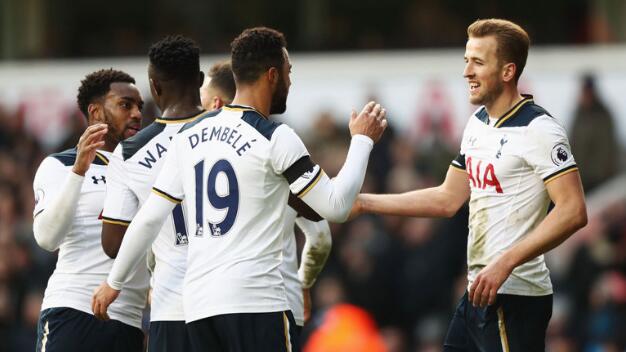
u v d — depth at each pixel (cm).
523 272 1345
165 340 1327
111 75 1474
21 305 3036
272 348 1240
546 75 3403
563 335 2800
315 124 3472
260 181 1247
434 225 2923
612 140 3278
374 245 2928
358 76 3534
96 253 1438
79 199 1438
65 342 1420
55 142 3666
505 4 3738
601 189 3219
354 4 3847
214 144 1266
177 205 1341
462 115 3406
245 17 3931
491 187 1337
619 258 2886
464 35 3719
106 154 1466
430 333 2819
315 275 1551
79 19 4072
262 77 1280
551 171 1295
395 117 3459
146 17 4012
